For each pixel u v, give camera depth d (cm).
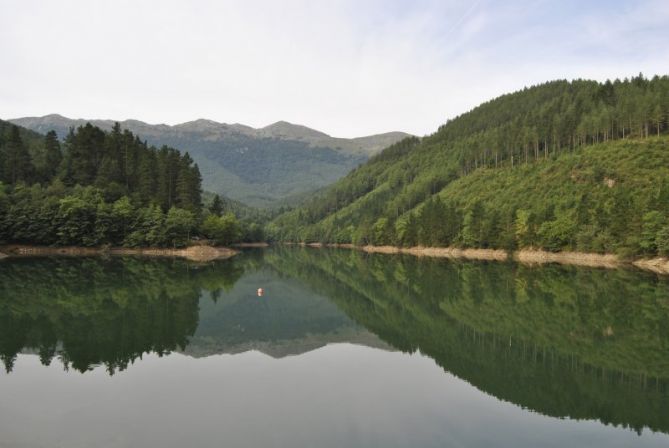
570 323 4312
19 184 12812
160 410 2108
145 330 3894
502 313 4859
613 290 6272
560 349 3409
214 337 3741
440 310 5131
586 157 15250
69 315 4403
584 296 5806
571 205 12862
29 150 16338
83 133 15050
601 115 17112
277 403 2227
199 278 7888
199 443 1753
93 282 6675
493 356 3206
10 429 1875
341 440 1802
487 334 3925
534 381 2650
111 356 3069
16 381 2525
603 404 2295
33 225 11788
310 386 2503
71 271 7988
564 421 2078
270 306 5506
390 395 2372
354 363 3005
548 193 14300
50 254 11831
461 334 3941
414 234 17212
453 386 2534
